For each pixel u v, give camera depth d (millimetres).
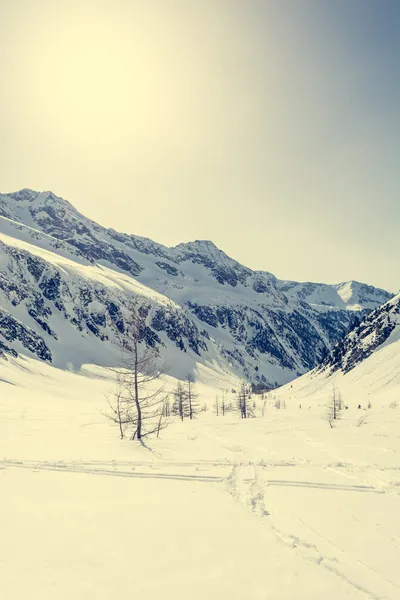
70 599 6918
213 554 9297
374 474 18844
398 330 151625
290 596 7383
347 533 11125
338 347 182875
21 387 111875
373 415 58000
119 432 35094
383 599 7477
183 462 21469
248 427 46625
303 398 146000
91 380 162500
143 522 11547
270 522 11992
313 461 22125
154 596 7164
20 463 19906
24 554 8852
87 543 9703
